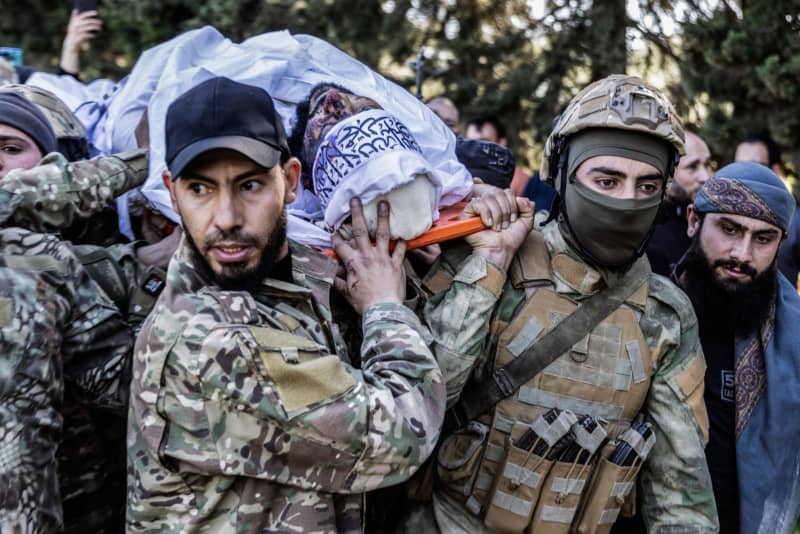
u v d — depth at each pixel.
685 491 2.36
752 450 2.70
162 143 2.33
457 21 8.07
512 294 2.31
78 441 2.11
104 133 2.66
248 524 1.79
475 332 2.21
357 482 1.83
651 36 7.81
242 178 1.79
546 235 2.40
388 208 2.14
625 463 2.27
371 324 2.01
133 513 1.84
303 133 2.43
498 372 2.27
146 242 2.51
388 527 2.45
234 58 2.53
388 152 2.16
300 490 1.82
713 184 2.75
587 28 7.79
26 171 2.06
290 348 1.78
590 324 2.29
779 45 7.21
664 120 2.19
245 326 1.77
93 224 2.50
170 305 1.81
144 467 1.82
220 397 1.75
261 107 1.81
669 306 2.38
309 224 2.27
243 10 7.53
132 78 2.63
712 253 2.73
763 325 2.75
